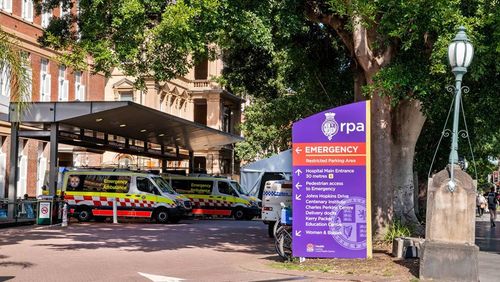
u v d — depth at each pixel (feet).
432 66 41.98
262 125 147.74
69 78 134.82
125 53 49.44
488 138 96.27
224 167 193.16
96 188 101.40
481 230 93.81
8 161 117.50
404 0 40.88
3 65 42.70
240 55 83.05
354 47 55.36
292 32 54.29
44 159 128.36
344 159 45.01
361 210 44.96
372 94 50.06
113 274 41.11
